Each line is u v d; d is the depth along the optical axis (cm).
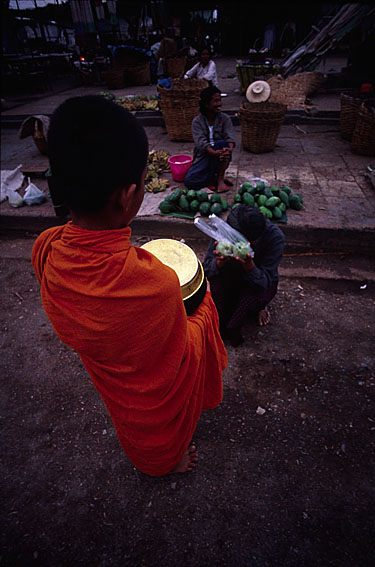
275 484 208
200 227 246
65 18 1522
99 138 75
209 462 221
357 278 374
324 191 486
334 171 547
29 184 539
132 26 1434
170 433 165
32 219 481
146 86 1282
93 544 187
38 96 1195
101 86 1352
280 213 416
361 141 587
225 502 201
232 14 1811
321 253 415
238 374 276
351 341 300
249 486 208
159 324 97
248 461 221
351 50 998
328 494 202
